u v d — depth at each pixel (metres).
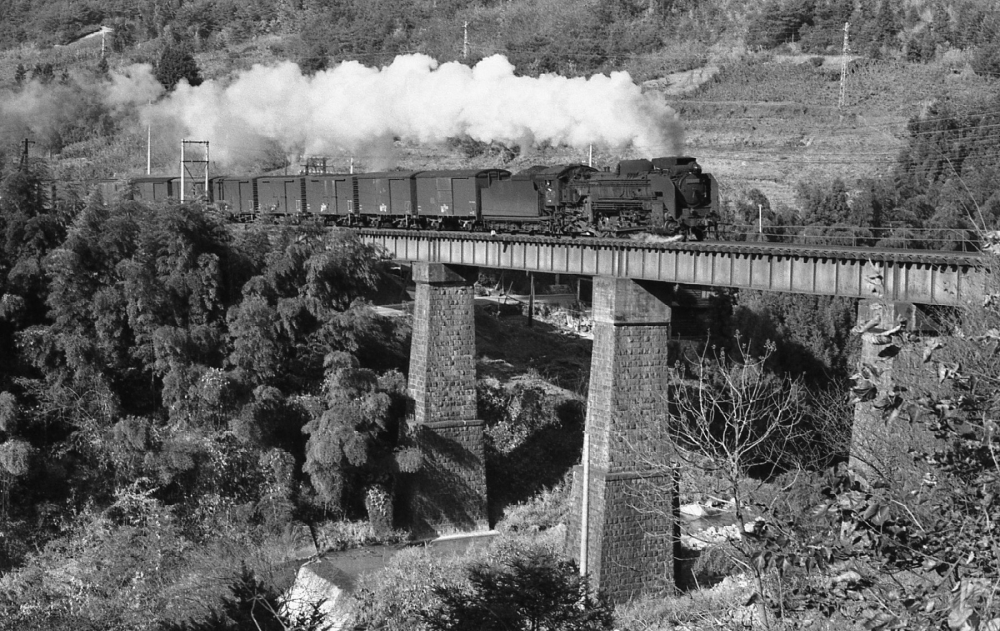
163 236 62.66
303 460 60.41
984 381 17.11
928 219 88.19
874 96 137.75
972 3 157.12
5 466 53.06
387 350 70.06
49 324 61.66
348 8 186.38
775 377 60.81
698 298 77.94
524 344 82.75
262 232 66.00
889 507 16.77
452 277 60.81
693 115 142.00
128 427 55.09
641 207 60.47
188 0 195.62
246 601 34.09
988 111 104.69
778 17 159.00
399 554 54.06
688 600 42.03
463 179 70.00
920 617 15.77
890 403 16.77
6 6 190.75
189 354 60.47
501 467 67.12
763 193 115.94
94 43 176.62
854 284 43.38
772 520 19.02
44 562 48.28
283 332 62.44
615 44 161.50
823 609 17.45
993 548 15.27
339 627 40.44
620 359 50.78
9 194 63.31
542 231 66.19
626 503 50.19
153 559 41.75
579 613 31.14
